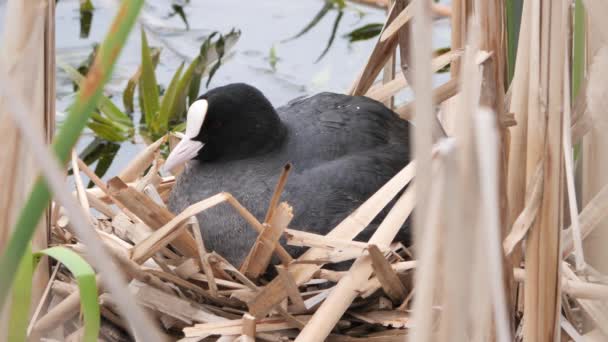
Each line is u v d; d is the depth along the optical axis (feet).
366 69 22.65
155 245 17.31
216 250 19.95
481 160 7.78
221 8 34.37
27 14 9.16
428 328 8.44
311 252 17.58
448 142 7.84
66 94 28.84
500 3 15.48
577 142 18.24
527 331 14.56
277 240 17.53
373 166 20.10
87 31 31.71
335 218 19.31
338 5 34.37
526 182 14.56
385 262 16.53
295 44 31.86
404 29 19.85
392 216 16.79
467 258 8.21
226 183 20.47
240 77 29.94
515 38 19.30
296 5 34.63
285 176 17.08
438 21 32.24
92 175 20.95
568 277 17.11
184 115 29.01
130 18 7.34
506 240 14.20
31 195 7.90
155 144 23.31
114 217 19.88
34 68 9.24
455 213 7.96
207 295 17.90
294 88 29.37
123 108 29.07
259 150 20.99
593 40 15.89
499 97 15.43
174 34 32.27
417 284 8.39
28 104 9.21
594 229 16.28
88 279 11.68
